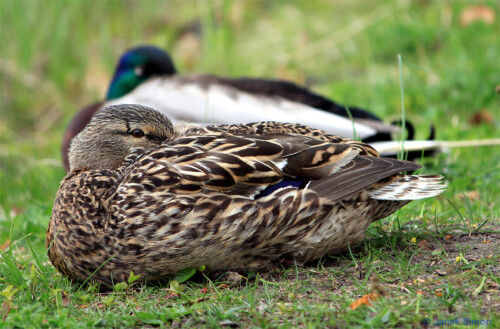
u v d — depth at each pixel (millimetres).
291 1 22000
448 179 10617
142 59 14828
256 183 6684
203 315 6145
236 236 6562
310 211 6664
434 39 16969
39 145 16000
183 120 11961
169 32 19844
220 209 6488
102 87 18109
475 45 15852
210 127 7973
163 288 6805
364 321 5691
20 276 7121
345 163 6898
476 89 13844
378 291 6109
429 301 5969
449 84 14172
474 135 12375
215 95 12648
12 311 6371
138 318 6176
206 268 6859
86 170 7961
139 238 6543
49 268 7730
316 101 12789
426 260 7020
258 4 22109
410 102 14250
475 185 10102
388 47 17328
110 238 6652
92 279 6992
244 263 6910
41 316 6066
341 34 18750
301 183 6797
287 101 12453
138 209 6520
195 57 18594
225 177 6605
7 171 13852
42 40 18734
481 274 6512
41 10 18766
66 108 17938
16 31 18453
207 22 18453
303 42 18516
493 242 7359
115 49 19562
